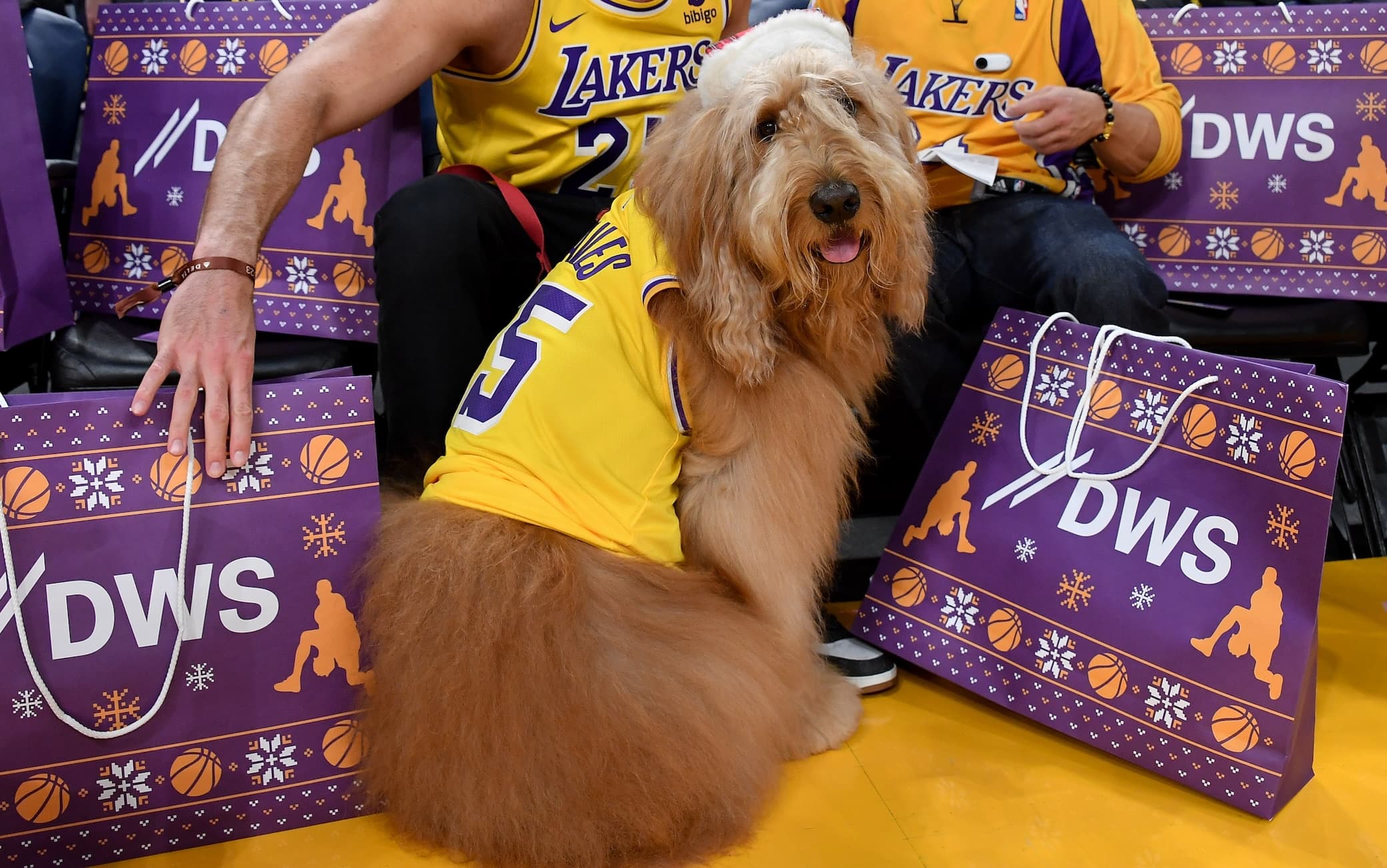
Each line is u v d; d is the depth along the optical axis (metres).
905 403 2.33
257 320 2.13
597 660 1.31
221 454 1.39
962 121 2.26
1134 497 1.63
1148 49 2.34
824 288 1.49
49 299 1.99
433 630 1.30
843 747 1.66
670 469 1.51
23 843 1.35
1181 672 1.56
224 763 1.42
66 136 2.47
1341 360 3.41
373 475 1.48
